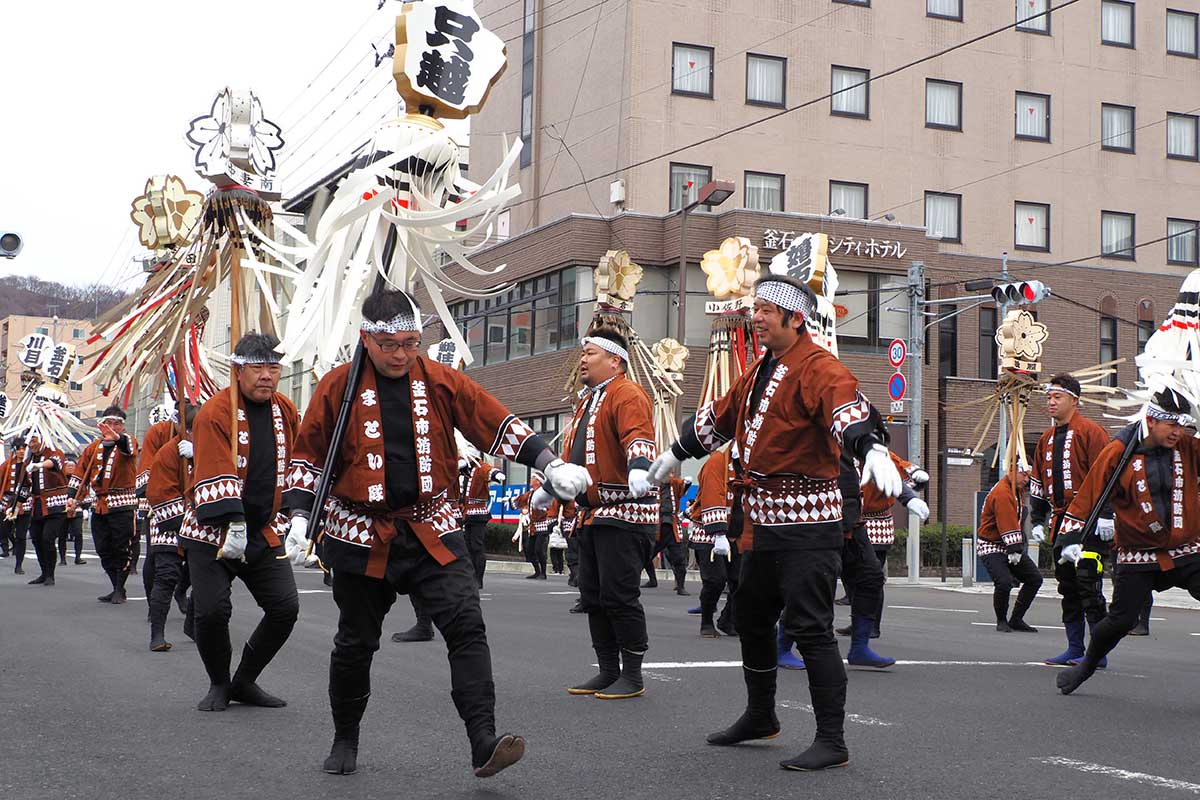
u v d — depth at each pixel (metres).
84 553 28.16
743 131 32.06
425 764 5.33
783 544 5.38
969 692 7.66
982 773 5.19
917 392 24.61
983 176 34.19
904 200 33.44
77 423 19.44
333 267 7.92
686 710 6.79
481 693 4.73
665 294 29.52
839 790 4.86
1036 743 5.91
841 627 12.38
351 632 5.06
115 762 5.36
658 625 12.54
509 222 36.22
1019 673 8.72
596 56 32.69
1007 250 34.31
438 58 8.70
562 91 34.06
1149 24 36.00
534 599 15.88
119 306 9.01
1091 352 33.59
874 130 33.22
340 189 8.19
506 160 8.12
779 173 32.34
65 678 7.93
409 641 10.33
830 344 9.29
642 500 7.34
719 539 10.32
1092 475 7.69
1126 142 35.66
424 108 8.74
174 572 9.50
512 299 32.72
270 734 6.00
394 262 8.11
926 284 31.22
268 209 8.84
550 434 30.84
